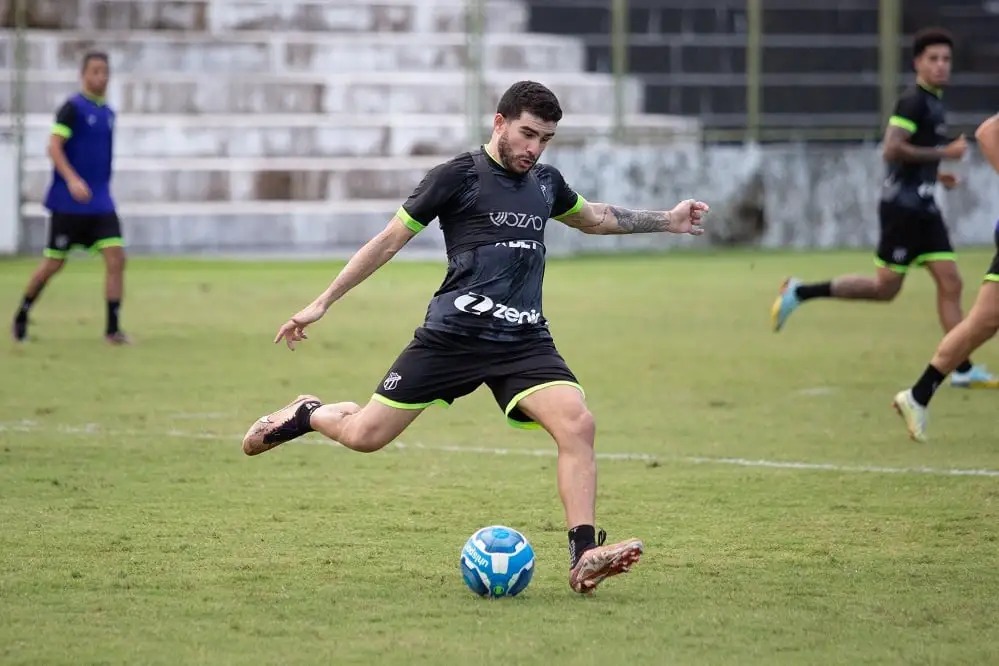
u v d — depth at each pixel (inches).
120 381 1690.5
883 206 1685.5
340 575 865.5
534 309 850.1
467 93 3668.8
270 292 2699.3
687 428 1419.8
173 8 3890.3
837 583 852.0
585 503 809.5
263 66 3878.0
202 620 765.9
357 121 3752.5
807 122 3914.9
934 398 1593.3
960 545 952.3
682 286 2829.7
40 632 741.9
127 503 1075.3
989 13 4119.1
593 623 761.6
